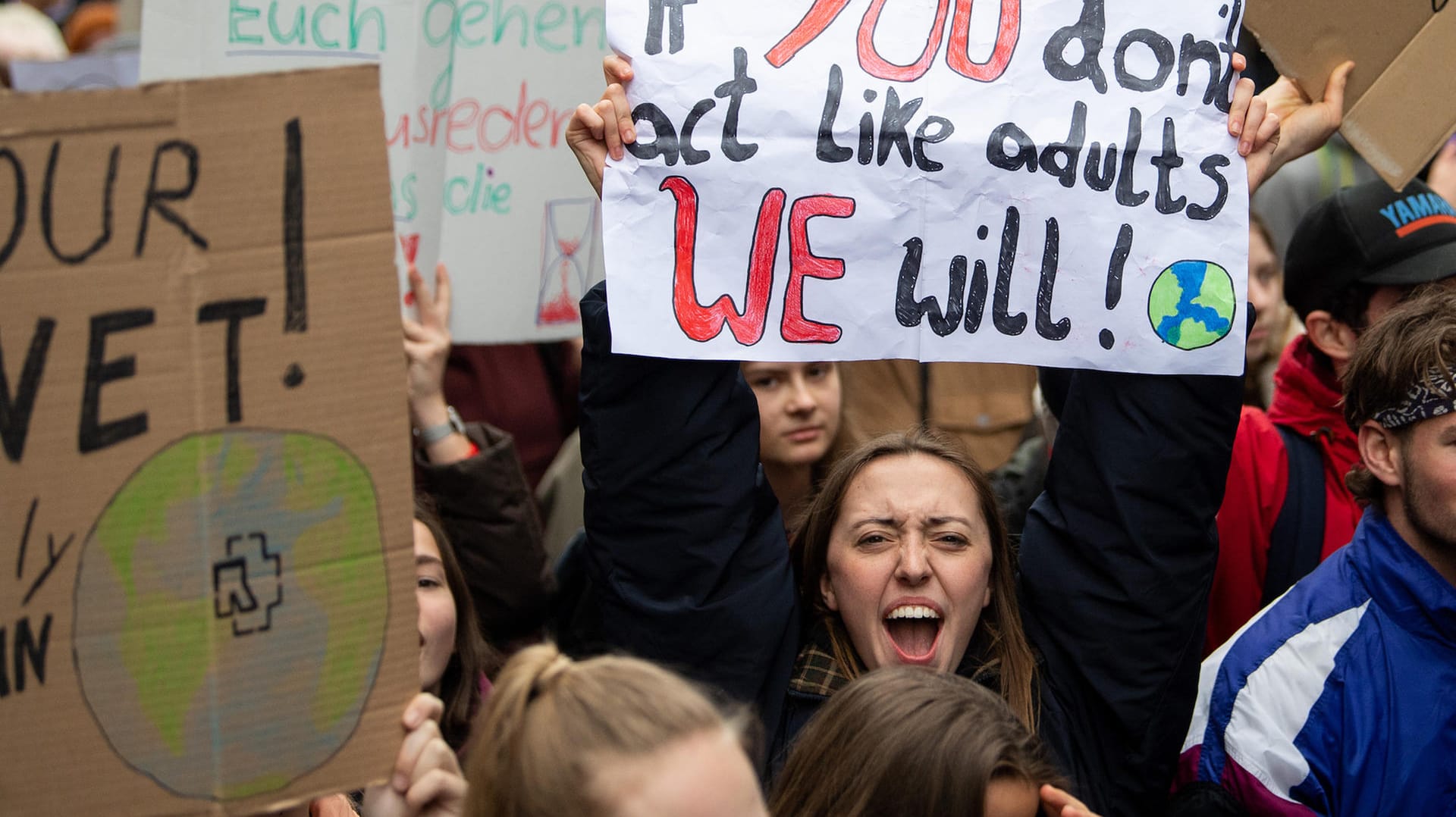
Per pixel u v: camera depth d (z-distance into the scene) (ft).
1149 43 7.45
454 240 10.34
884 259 7.26
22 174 5.31
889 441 8.20
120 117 5.35
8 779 5.26
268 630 5.43
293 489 5.44
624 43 7.20
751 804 4.85
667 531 7.55
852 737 6.18
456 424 9.95
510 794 4.90
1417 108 7.96
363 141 5.47
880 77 7.31
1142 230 7.36
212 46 9.73
